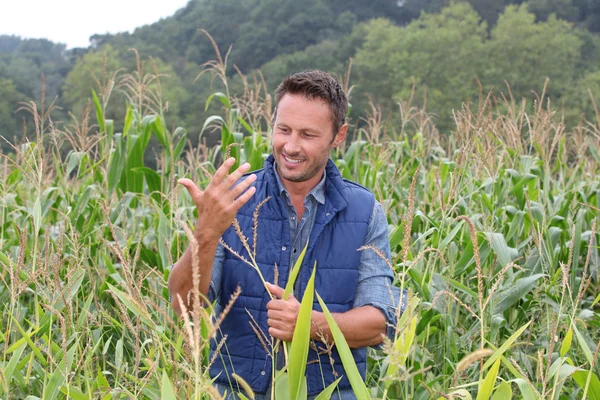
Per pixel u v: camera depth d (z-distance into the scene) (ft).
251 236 8.77
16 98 117.39
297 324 7.41
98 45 325.62
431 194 18.34
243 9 299.99
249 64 275.80
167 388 6.91
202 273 8.01
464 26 214.48
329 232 8.87
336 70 215.31
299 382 7.61
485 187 19.39
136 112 20.17
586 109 152.35
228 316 8.84
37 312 10.70
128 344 13.41
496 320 12.74
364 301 8.75
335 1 330.75
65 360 8.75
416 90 192.95
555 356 12.38
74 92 196.13
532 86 185.16
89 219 16.38
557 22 204.13
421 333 12.44
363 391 7.32
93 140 19.93
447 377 12.01
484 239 14.44
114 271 14.02
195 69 233.96
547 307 13.51
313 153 8.33
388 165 21.99
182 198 16.90
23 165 16.96
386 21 248.93
